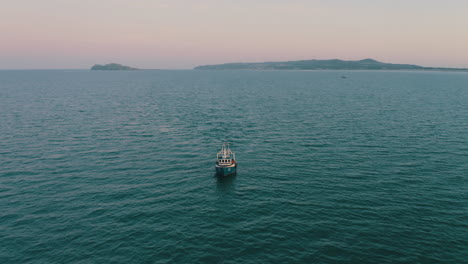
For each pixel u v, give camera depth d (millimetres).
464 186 43438
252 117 96062
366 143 65438
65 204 39062
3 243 30859
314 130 77812
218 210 37812
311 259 28547
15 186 44125
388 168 50875
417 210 36938
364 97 147125
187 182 46375
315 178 47406
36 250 29938
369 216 35781
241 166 53156
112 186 44625
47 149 61281
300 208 38000
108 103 127062
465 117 91375
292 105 121312
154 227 33969
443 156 56156
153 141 68000
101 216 36219
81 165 52844
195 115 99750
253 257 28891
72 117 93750
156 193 42531
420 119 89500
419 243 30578
